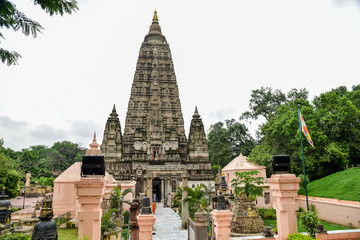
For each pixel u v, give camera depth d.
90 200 11.04
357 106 55.81
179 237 26.77
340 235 17.05
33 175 101.25
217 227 13.19
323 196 39.22
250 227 27.73
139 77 84.62
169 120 81.75
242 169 46.91
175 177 67.44
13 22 10.29
